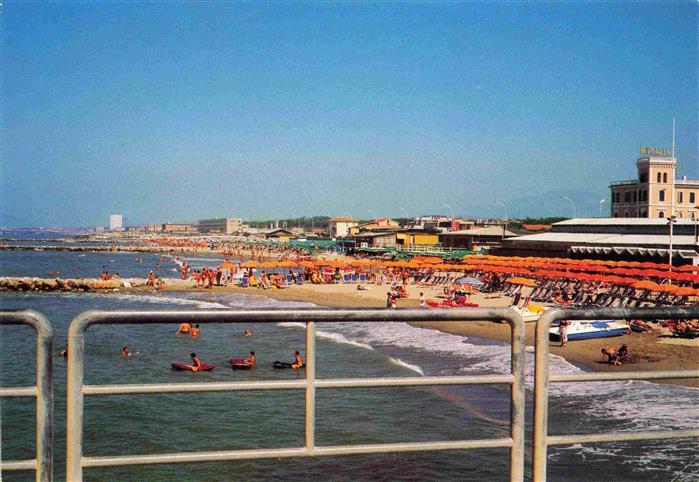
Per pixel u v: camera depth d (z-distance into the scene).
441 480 12.23
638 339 30.78
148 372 25.92
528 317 32.34
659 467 12.31
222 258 166.00
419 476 12.45
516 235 105.75
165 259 160.25
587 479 11.61
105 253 194.62
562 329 30.03
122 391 2.86
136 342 33.34
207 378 24.55
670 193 95.81
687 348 28.41
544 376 3.20
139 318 2.83
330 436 15.96
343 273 81.38
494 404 19.02
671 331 31.98
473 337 34.16
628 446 13.69
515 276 61.84
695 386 20.28
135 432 16.33
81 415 2.82
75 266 124.50
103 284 77.25
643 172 96.94
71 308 56.28
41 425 2.79
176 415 18.06
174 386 2.91
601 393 19.19
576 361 26.41
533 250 75.00
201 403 19.44
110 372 25.92
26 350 29.53
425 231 126.75
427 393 20.39
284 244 174.00
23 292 73.81
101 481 12.52
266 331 37.69
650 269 52.56
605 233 73.06
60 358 22.83
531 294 53.84
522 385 3.20
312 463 13.43
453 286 62.44
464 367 25.67
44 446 2.80
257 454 2.98
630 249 59.88
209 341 34.09
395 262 73.00
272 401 19.62
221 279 81.69
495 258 68.62
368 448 3.08
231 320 2.90
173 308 2.96
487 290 60.28
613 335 31.44
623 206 102.19
